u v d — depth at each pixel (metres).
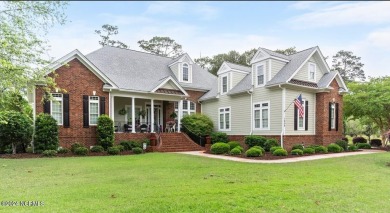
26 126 16.19
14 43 10.90
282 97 18.66
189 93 26.80
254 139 18.22
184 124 23.73
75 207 5.45
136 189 7.02
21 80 11.69
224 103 24.36
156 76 24.91
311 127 20.33
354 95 23.95
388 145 24.08
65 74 17.86
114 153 17.03
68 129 17.88
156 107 25.89
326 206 5.71
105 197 6.21
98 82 19.31
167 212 5.21
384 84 23.33
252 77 21.33
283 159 14.32
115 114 23.23
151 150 19.44
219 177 8.83
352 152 18.75
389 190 7.14
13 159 13.93
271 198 6.20
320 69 21.33
